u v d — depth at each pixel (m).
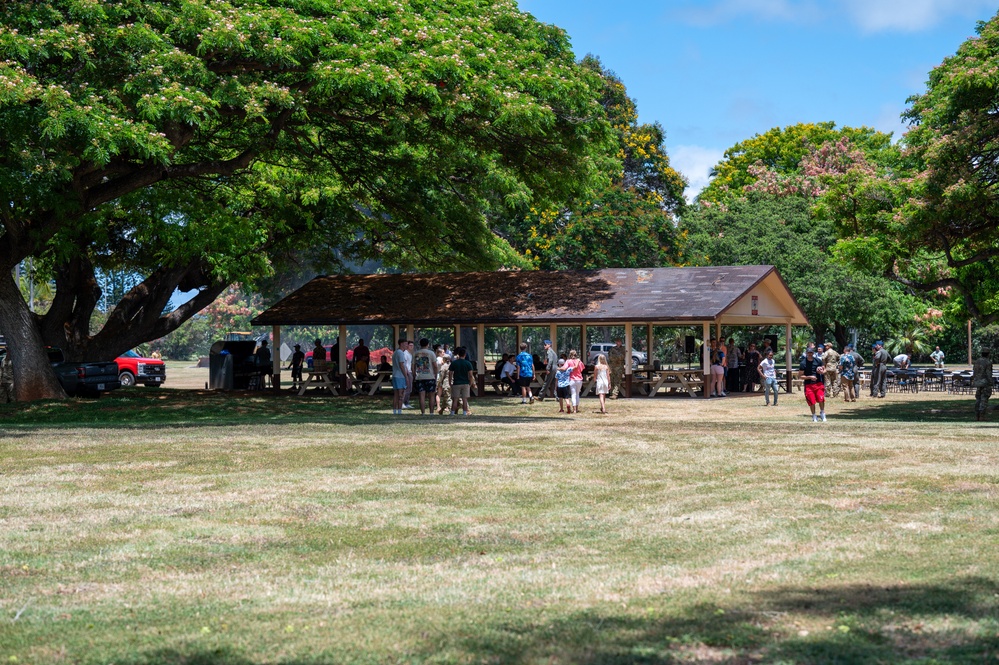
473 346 75.00
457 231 34.66
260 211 35.91
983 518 10.07
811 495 11.62
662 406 29.97
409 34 23.20
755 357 37.59
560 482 12.79
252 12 22.25
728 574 7.76
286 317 35.78
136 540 9.36
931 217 22.77
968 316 31.88
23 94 18.89
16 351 27.55
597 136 26.75
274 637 6.17
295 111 23.00
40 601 7.18
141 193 29.19
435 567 8.27
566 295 34.84
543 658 5.64
